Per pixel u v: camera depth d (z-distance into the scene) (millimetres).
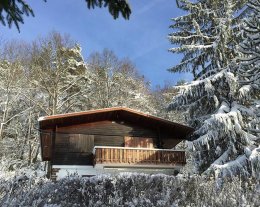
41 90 35312
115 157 20562
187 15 24062
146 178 12383
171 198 11406
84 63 39562
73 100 36625
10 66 33562
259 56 13617
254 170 16719
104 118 22641
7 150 31906
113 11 4738
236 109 19031
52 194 10617
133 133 22859
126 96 41125
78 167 20812
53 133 21266
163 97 45469
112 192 11820
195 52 22906
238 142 19203
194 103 21953
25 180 10398
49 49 35625
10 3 4305
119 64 42688
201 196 11562
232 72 20094
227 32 20812
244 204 10516
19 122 35031
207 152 21219
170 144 24703
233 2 22156
